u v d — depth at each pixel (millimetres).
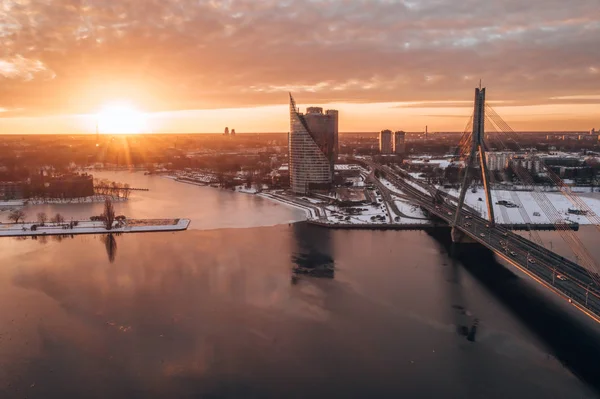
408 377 141500
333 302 196625
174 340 163000
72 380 140000
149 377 141250
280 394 133000
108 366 147250
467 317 181875
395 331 170375
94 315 182625
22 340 163250
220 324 175125
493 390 135750
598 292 153875
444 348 158125
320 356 153000
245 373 143125
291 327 173125
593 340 163375
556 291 157750
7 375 142625
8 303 194375
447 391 135000
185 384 137875
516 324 176000
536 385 137875
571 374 143250
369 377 141250
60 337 165250
